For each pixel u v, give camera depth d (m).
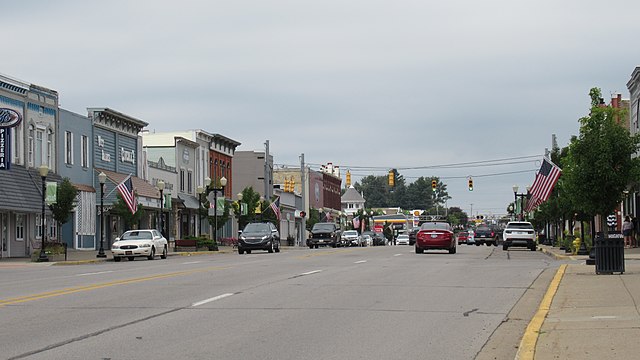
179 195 71.56
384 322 14.08
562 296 17.52
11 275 27.61
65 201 44.44
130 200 49.00
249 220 74.00
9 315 14.91
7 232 45.38
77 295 18.56
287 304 16.66
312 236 74.38
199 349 11.31
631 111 52.38
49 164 50.53
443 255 41.25
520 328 13.52
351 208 176.38
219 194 82.75
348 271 26.50
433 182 75.69
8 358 10.56
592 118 27.44
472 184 77.00
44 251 40.06
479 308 16.14
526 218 83.38
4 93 45.22
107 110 57.53
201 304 16.61
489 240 72.25
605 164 26.88
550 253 42.44
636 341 11.13
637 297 16.67
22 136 47.16
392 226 140.75
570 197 28.36
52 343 11.76
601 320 13.41
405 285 21.03
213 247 57.94
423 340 12.21
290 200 107.44
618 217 57.06
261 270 27.25
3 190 43.69
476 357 10.88
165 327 13.37
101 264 37.97
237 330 13.07
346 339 12.24
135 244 42.44
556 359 10.13
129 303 16.81
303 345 11.69
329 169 141.75
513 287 20.52
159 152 71.50
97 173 56.75
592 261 28.38
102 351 11.12
